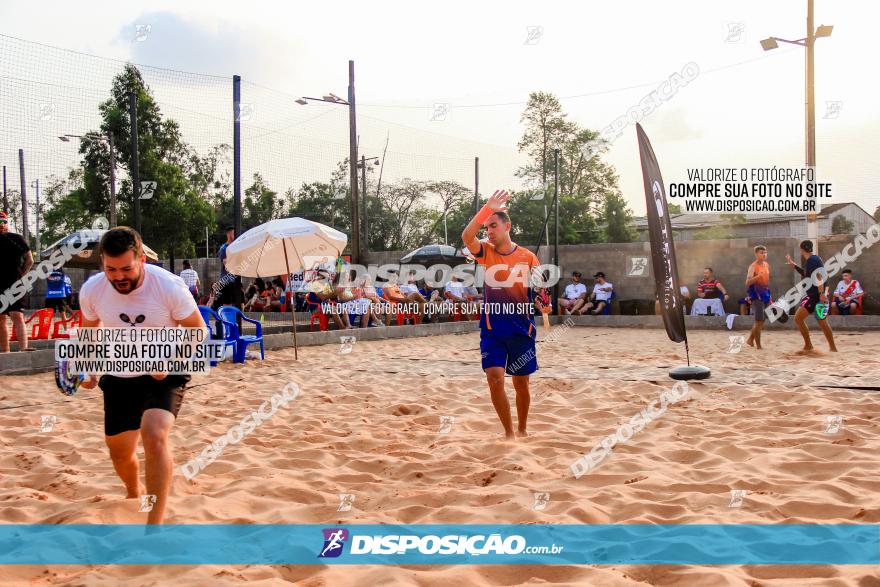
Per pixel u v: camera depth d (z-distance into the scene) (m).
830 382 6.93
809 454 4.20
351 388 7.45
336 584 2.42
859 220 43.53
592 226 36.72
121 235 2.84
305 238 11.17
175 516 3.19
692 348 11.42
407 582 2.40
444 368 9.04
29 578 2.55
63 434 5.17
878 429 4.85
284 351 11.52
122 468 3.33
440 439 4.98
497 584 2.46
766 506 3.24
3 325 8.71
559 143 33.12
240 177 13.46
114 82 27.41
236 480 3.93
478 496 3.52
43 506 3.46
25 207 29.42
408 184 40.56
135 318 3.04
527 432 5.16
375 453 4.61
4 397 6.85
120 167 28.12
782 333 14.19
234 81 13.40
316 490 3.70
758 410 5.66
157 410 2.99
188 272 15.38
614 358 10.02
